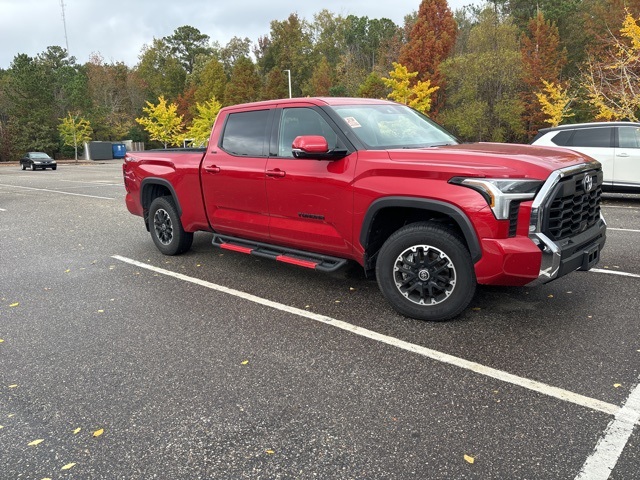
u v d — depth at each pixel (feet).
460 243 12.57
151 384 10.73
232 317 14.48
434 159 12.81
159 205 21.47
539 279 11.87
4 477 7.92
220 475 7.84
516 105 121.60
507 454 8.11
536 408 9.37
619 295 15.19
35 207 42.52
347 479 7.67
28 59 202.08
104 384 10.78
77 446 8.68
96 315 14.98
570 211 12.60
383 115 15.90
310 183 14.89
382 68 173.99
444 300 13.12
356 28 296.92
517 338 12.37
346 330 13.26
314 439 8.67
